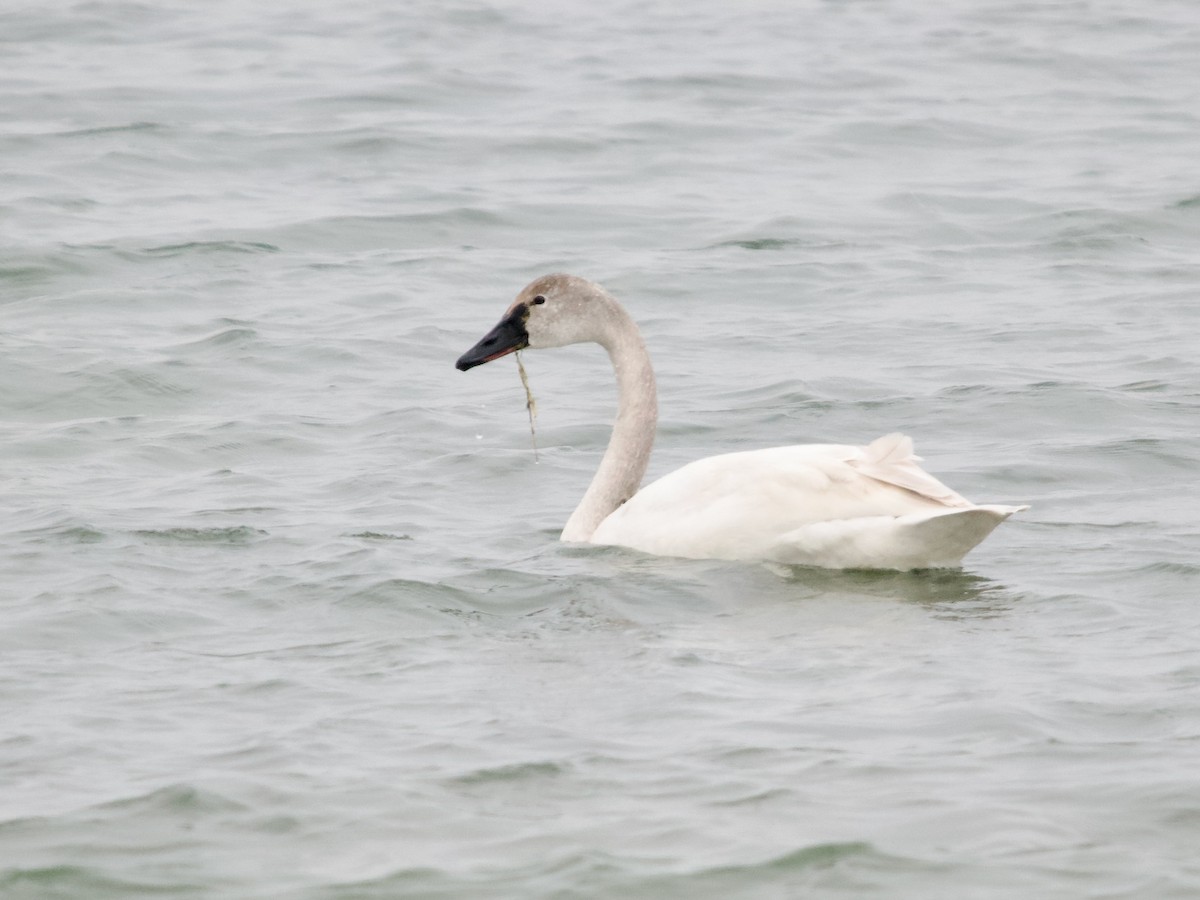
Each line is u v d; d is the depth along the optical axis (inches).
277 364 784.9
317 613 467.5
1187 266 956.0
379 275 949.2
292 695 404.8
